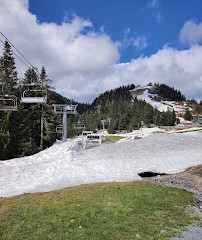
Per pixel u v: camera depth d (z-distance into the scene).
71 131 95.56
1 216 8.74
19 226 7.78
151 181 15.12
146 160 20.92
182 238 6.89
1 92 33.75
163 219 8.31
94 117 161.12
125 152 23.92
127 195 11.08
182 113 185.38
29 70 41.03
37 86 38.34
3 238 7.00
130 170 18.02
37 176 16.39
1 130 29.55
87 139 43.81
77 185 14.08
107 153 23.52
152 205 9.74
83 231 7.27
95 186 13.23
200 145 26.48
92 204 9.76
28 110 36.97
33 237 6.99
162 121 120.56
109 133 115.12
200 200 10.83
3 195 12.41
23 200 10.77
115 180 15.34
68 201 10.31
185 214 8.88
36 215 8.71
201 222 8.12
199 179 15.48
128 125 120.94
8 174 16.58
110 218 8.30
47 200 10.59
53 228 7.55
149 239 6.80
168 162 20.31
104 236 6.95
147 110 131.75
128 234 7.10
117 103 183.62
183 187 13.68
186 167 18.98
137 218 8.32
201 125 111.88
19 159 21.08
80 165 18.86
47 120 40.41
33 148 35.97
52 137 40.97
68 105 31.33
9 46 36.88
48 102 39.91
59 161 20.17
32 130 38.41
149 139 31.39
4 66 35.97
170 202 10.20
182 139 30.64
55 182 14.91
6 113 30.36
